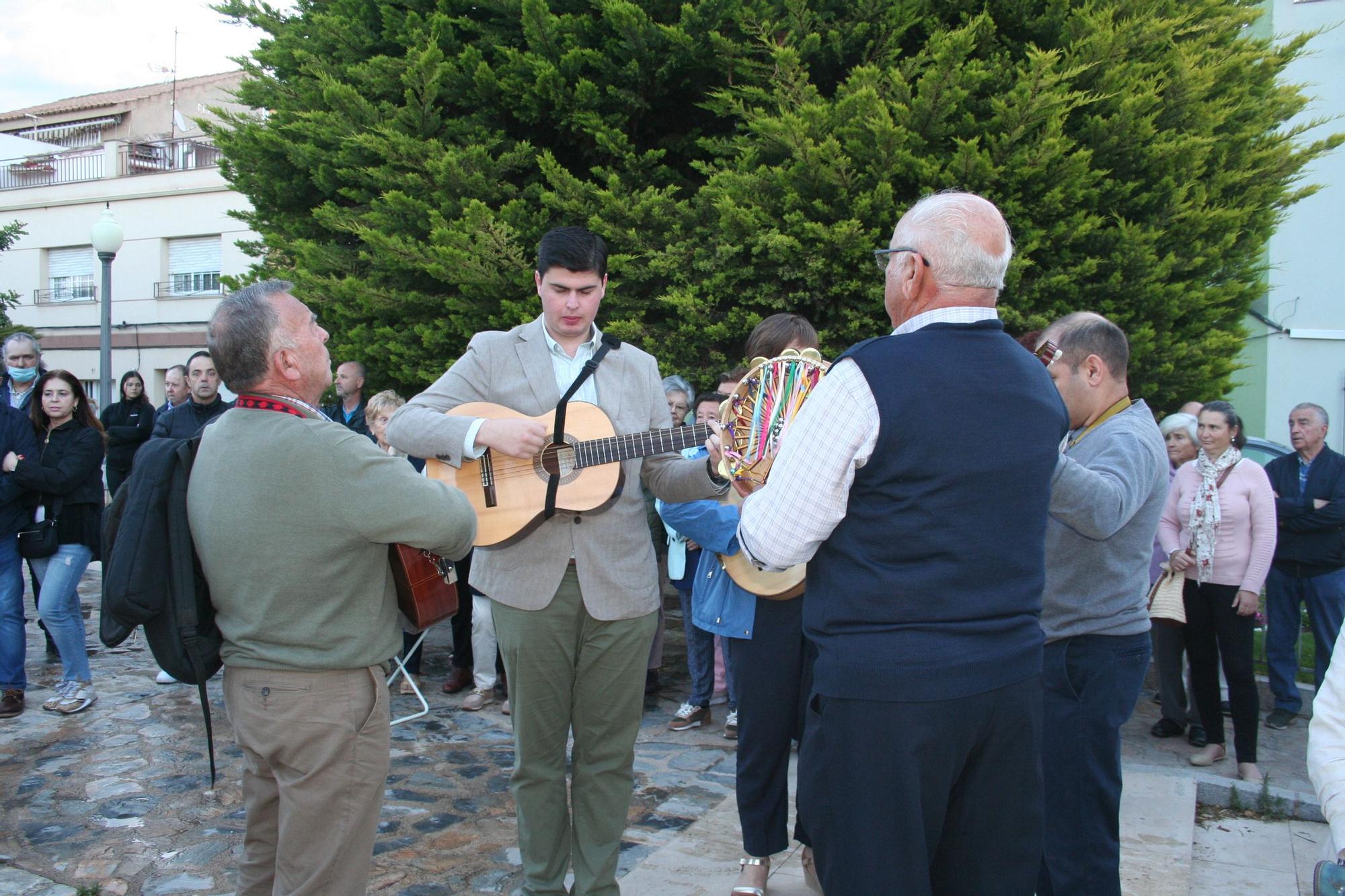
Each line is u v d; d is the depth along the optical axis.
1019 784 1.73
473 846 3.43
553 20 5.32
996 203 4.98
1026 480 1.70
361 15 6.25
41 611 4.86
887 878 1.62
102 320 10.66
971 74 4.97
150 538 2.03
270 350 2.06
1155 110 5.41
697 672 4.84
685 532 2.93
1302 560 4.96
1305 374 9.82
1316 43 9.59
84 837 3.44
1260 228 6.12
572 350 2.87
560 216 5.72
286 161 6.51
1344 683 1.39
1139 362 5.51
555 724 2.70
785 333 3.02
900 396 1.65
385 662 2.14
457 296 5.74
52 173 20.56
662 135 6.16
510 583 2.66
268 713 2.01
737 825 3.54
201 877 3.14
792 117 4.84
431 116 5.71
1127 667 2.43
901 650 1.63
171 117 23.17
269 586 2.01
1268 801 3.97
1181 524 4.53
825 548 1.76
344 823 2.07
